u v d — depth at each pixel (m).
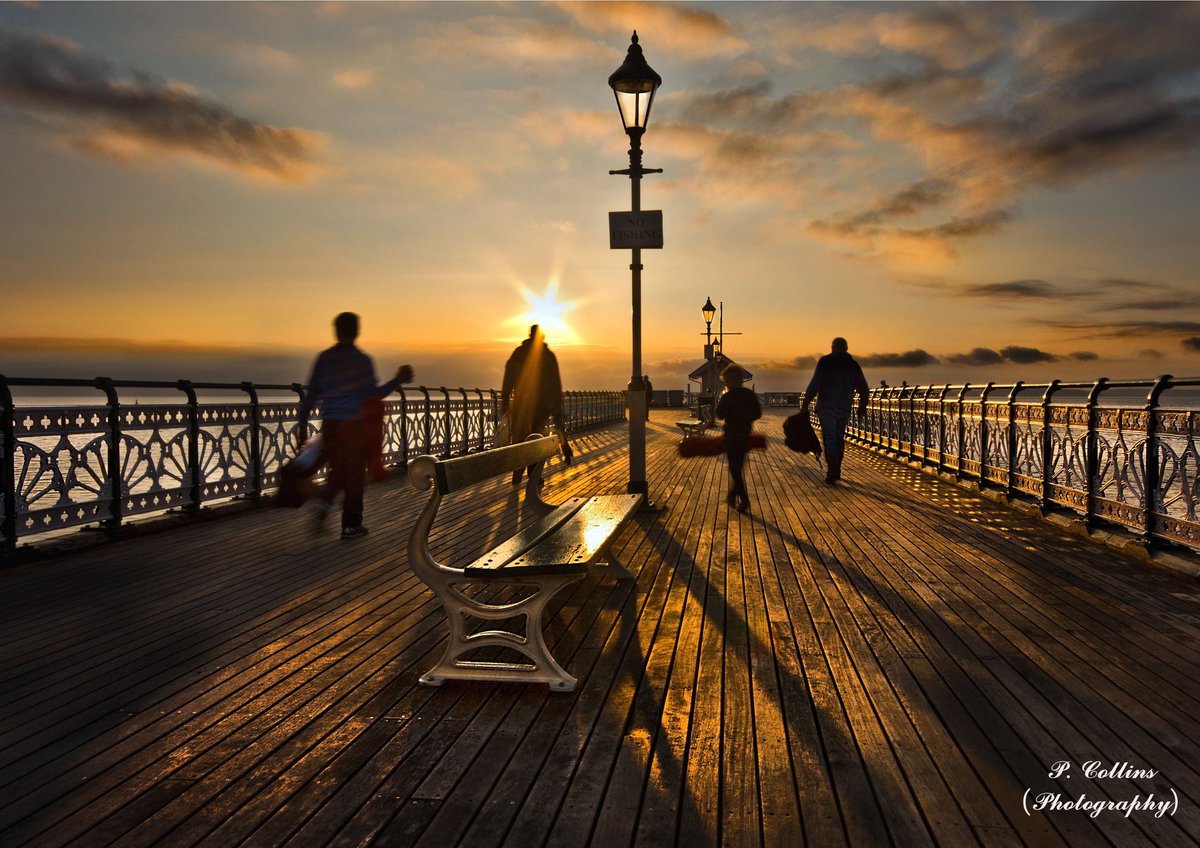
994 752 3.01
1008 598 5.26
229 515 9.03
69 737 3.21
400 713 3.44
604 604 5.21
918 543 7.23
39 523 6.65
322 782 2.82
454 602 3.82
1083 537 7.42
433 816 2.59
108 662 4.11
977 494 10.62
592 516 5.28
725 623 4.75
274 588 5.66
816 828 2.49
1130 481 6.68
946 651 4.19
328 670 3.99
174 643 4.41
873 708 3.44
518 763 2.95
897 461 15.75
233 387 9.25
